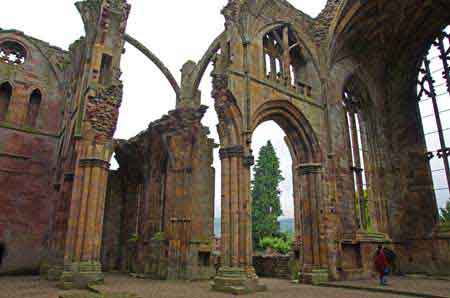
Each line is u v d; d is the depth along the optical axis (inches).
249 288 550.6
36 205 998.4
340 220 781.3
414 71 995.9
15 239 949.8
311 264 727.7
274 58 815.7
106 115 728.3
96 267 638.5
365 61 997.8
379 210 913.5
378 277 789.9
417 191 909.2
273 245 1539.1
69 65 1123.3
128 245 1145.4
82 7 971.9
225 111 661.9
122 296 433.7
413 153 939.3
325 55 891.4
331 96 874.1
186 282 756.0
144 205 1051.3
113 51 796.0
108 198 1221.7
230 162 644.1
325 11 931.3
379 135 969.5
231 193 625.9
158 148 1051.9
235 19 722.8
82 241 642.2
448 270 807.1
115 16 823.1
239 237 603.5
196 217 927.0
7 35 1079.0
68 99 1023.6
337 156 837.2
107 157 713.0
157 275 861.2
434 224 868.6
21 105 1048.8
